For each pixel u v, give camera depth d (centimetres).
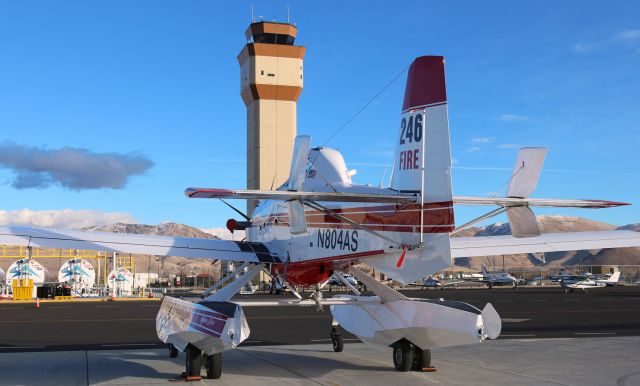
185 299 984
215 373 855
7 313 2578
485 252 1048
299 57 6788
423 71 834
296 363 1005
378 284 928
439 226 784
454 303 877
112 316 2345
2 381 845
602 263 19950
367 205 880
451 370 922
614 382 816
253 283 5412
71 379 860
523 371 909
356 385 803
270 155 6688
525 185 809
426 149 809
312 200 748
